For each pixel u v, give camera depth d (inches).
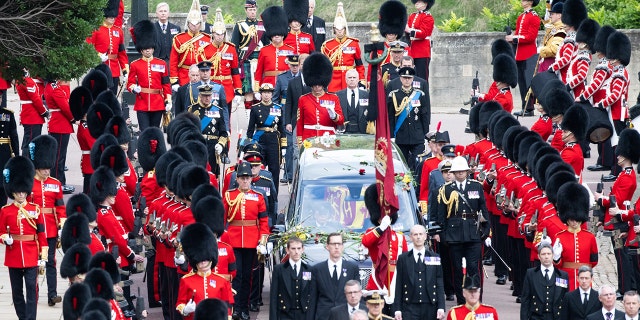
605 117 4138.8
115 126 3688.5
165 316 3257.9
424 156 3885.3
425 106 4001.0
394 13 4357.8
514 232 3535.9
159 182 3262.8
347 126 3973.9
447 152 3491.6
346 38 4591.5
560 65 4441.4
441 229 3353.8
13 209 3154.5
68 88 4274.1
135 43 4429.1
